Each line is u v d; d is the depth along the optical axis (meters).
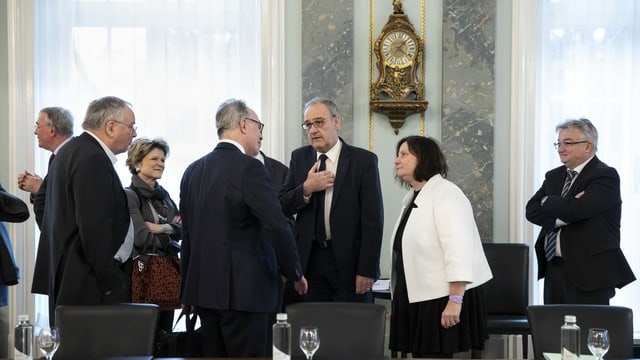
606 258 4.10
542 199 4.34
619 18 5.16
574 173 4.21
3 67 5.14
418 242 3.22
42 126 4.32
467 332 3.19
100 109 3.39
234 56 5.25
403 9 5.09
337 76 5.07
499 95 5.08
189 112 5.26
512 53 5.05
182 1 5.24
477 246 3.27
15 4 5.12
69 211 3.26
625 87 5.17
